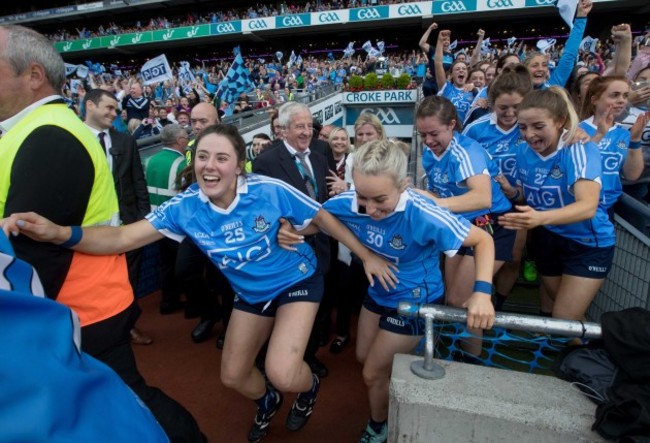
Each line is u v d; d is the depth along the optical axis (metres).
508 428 1.29
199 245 1.93
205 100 9.37
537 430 1.26
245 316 2.08
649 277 2.24
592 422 1.25
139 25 35.31
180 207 1.90
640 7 24.38
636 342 1.29
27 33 1.41
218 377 2.77
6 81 1.38
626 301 2.49
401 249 1.87
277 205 1.89
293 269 2.03
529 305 3.35
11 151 1.38
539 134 2.06
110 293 1.64
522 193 2.65
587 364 1.41
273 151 2.86
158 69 7.42
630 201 2.44
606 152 2.57
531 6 24.28
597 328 1.43
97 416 0.69
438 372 1.47
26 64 1.39
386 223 1.82
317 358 3.02
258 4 35.06
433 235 1.74
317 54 35.03
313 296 2.07
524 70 2.65
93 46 35.19
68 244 1.46
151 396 1.68
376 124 3.30
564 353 1.52
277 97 12.88
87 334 1.58
